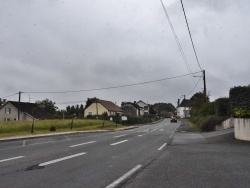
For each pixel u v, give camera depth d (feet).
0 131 107.24
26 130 117.91
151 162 35.17
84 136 89.35
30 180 25.18
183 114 501.97
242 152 43.68
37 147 54.60
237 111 65.41
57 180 25.18
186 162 34.78
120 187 22.72
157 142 64.85
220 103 113.09
